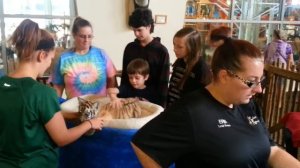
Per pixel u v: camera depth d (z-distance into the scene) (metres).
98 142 1.54
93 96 1.87
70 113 1.59
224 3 5.37
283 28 5.91
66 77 2.04
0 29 4.04
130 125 1.51
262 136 1.10
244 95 1.00
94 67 2.09
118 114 1.63
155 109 1.67
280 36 4.82
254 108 1.16
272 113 2.97
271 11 5.75
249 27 5.67
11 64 3.88
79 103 1.60
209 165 1.04
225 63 1.00
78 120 1.53
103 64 2.14
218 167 1.03
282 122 2.23
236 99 1.02
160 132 1.04
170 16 4.57
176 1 4.53
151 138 1.04
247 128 1.07
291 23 5.93
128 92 2.14
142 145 1.05
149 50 2.18
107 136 1.52
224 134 1.02
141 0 4.21
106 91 2.06
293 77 2.69
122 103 1.71
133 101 1.76
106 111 1.64
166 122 1.03
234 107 1.08
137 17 2.12
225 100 1.05
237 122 1.06
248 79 0.97
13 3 4.06
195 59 1.77
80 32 2.00
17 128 1.21
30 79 1.23
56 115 1.25
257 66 0.97
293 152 1.94
